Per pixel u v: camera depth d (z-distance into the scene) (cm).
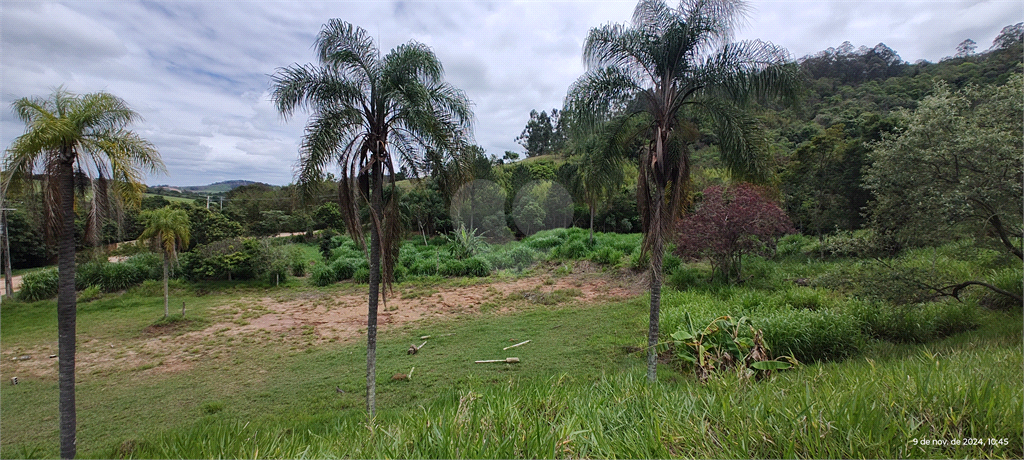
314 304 1476
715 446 224
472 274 1923
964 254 777
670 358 741
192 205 2275
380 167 631
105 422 615
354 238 614
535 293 1491
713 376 389
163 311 1394
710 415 262
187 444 313
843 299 920
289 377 784
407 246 2622
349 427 378
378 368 800
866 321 757
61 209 489
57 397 720
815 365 542
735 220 1235
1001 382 274
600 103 622
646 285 1491
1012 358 372
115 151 516
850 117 2858
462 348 909
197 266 1878
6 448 541
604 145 677
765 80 548
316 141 596
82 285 1698
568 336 952
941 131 682
